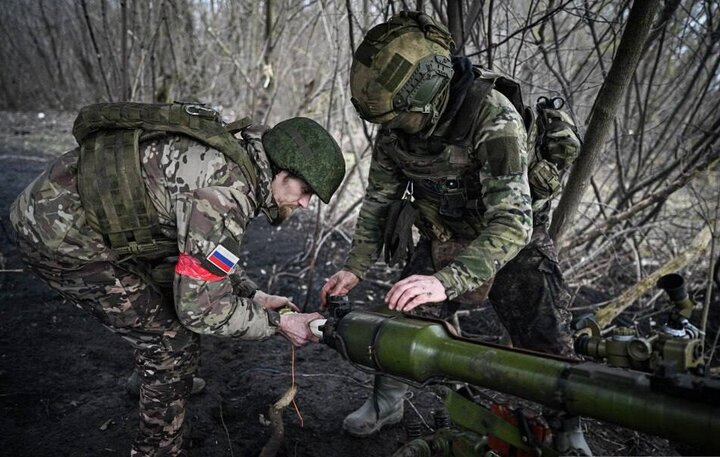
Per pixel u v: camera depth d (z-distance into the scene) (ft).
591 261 14.55
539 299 7.76
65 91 33.12
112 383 9.59
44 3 28.30
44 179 6.14
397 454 5.94
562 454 5.21
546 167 7.16
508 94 6.98
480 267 6.23
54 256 6.15
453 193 7.16
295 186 6.15
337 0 15.12
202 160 5.88
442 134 6.76
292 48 19.35
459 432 6.22
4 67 32.30
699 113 15.29
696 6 13.69
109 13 21.48
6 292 12.28
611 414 4.38
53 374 9.72
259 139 6.20
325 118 19.67
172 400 7.06
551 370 4.75
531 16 9.67
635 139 13.92
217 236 5.73
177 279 5.95
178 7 20.07
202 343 10.93
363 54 6.39
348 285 8.12
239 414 8.97
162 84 22.38
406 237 7.64
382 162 7.86
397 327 5.80
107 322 6.68
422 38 6.30
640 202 12.17
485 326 12.16
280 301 7.61
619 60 7.99
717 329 12.17
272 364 10.36
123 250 6.20
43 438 8.27
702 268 14.33
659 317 12.95
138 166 5.91
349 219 16.71
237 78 22.94
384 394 8.45
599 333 5.38
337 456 8.20
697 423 3.96
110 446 8.16
